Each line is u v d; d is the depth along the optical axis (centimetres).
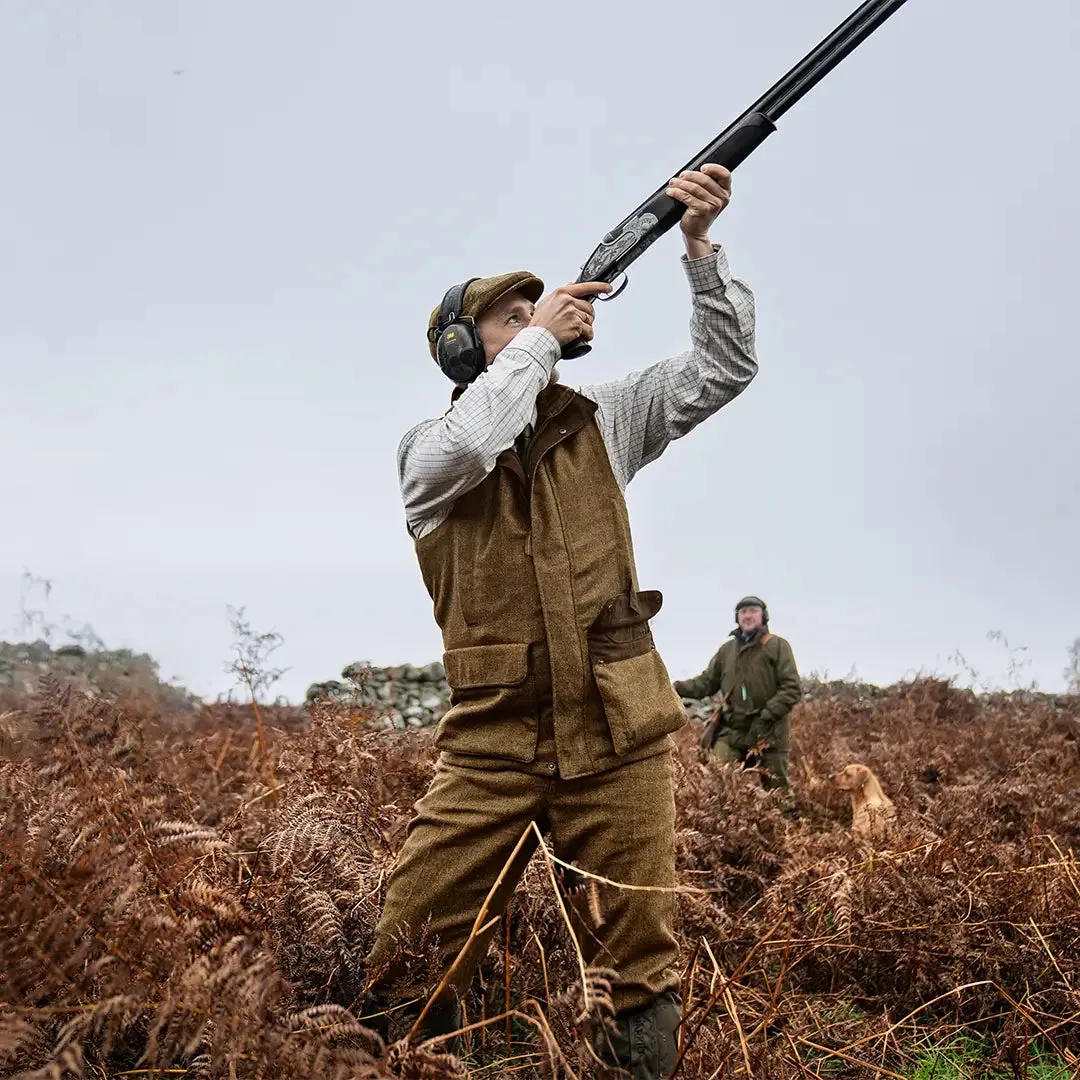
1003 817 532
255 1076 205
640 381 299
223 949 215
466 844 262
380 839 356
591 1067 241
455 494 263
